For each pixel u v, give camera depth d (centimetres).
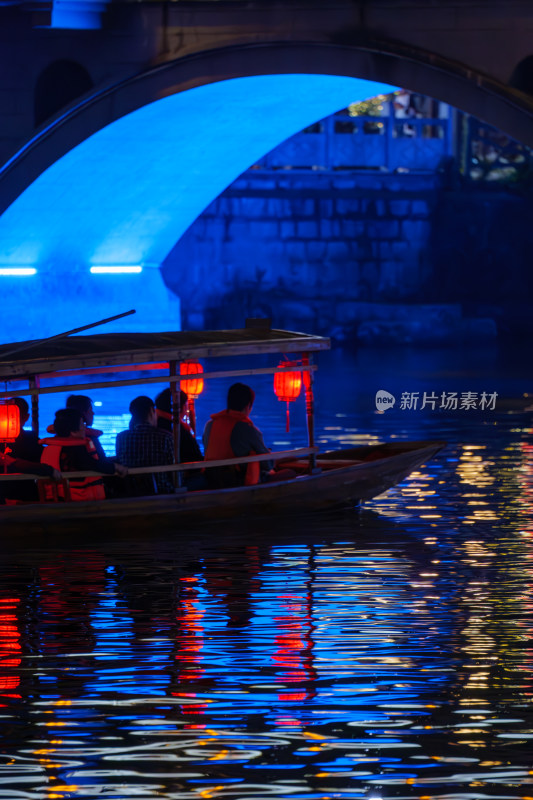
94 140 5409
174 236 7250
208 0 5041
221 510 2770
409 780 1407
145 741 1513
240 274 8219
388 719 1575
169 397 2927
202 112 5591
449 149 8450
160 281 7325
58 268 6656
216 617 2027
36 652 1848
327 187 8294
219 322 8181
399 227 8388
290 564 2388
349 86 5369
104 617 2030
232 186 8181
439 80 4675
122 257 7038
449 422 4462
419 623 1986
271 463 2964
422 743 1504
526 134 4569
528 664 1784
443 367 6406
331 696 1656
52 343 2705
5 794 1381
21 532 2592
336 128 8825
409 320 7956
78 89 5500
